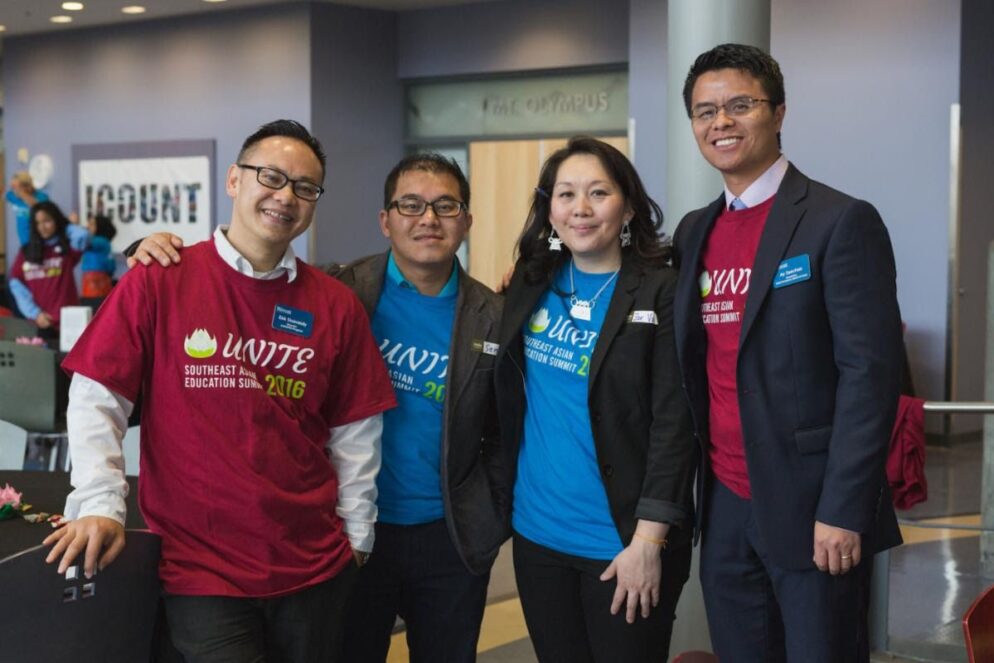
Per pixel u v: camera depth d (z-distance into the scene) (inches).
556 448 105.9
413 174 108.9
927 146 354.3
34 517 109.4
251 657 92.7
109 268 425.1
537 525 107.4
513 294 109.6
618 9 416.2
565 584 107.4
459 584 113.3
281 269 96.0
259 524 92.8
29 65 535.5
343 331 99.6
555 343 106.3
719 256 101.9
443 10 457.1
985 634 80.5
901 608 160.4
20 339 256.2
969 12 352.2
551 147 441.1
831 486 93.7
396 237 109.7
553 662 108.5
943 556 174.1
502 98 452.1
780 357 96.6
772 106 98.8
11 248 557.6
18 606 83.0
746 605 102.9
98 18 486.0
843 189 369.1
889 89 358.9
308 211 95.5
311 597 96.0
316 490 97.4
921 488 150.9
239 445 92.7
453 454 110.3
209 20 471.8
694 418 102.2
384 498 111.3
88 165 516.1
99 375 89.9
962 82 350.6
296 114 449.4
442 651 115.2
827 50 368.2
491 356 111.0
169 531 93.1
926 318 358.6
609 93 426.9
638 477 103.8
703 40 137.5
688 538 106.3
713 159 100.7
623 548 103.7
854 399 93.0
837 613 97.8
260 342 94.7
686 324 101.5
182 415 92.4
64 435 226.7
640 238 105.9
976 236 364.2
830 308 94.6
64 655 86.0
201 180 478.9
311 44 443.5
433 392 111.1
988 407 148.0
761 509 97.7
